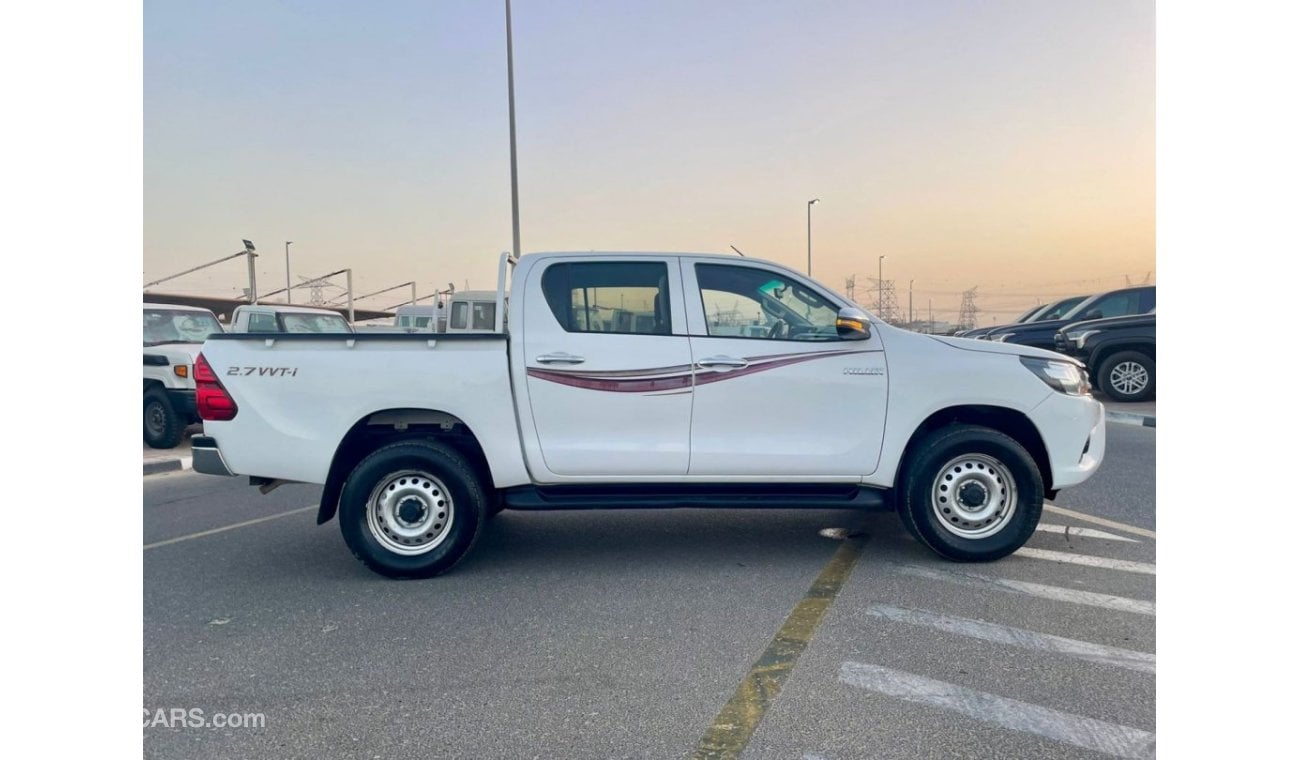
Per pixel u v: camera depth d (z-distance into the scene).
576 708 3.28
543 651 3.84
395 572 4.90
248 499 7.67
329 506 5.00
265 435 4.89
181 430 10.55
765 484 5.09
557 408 4.92
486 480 5.14
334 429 4.89
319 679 3.57
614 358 4.91
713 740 3.03
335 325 12.11
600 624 4.17
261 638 4.04
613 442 4.95
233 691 3.46
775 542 5.68
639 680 3.52
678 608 4.39
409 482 4.94
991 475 4.99
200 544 5.91
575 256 5.06
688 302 5.03
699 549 5.54
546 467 4.94
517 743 3.02
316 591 4.77
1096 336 12.91
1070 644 3.83
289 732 3.12
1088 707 3.23
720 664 3.67
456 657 3.79
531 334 4.94
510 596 4.62
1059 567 4.99
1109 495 6.91
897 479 5.08
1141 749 2.94
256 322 10.96
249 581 4.98
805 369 4.96
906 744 2.98
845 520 6.32
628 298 5.04
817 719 3.17
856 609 4.31
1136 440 9.70
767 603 4.44
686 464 4.96
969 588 4.62
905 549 5.44
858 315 4.88
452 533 4.92
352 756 2.95
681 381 4.93
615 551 5.52
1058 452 5.05
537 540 5.82
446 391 4.89
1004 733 3.05
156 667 3.70
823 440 4.99
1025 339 14.34
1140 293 13.72
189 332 11.67
